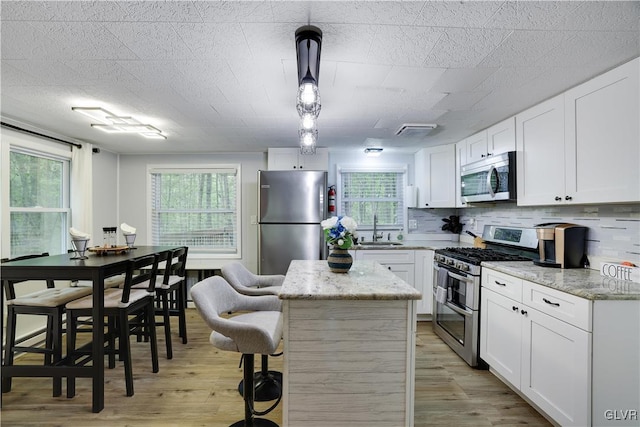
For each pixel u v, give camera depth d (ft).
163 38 5.24
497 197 9.47
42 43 5.37
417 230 15.29
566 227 7.70
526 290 6.91
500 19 4.75
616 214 6.95
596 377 5.40
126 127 10.58
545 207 9.27
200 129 10.94
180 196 15.66
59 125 10.34
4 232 9.64
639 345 5.40
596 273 7.04
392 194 15.51
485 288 8.55
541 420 6.68
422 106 8.54
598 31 5.04
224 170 15.40
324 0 4.32
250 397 6.04
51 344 7.98
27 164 10.80
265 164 15.42
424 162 13.82
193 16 4.65
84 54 5.76
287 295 5.23
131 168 15.42
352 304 5.42
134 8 4.45
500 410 7.01
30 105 8.45
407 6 4.45
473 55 5.83
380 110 8.87
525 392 6.93
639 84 5.59
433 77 6.75
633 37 5.19
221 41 5.34
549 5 4.42
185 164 15.44
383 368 5.44
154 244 15.46
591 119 6.58
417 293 5.30
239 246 15.33
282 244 12.91
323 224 7.20
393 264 12.91
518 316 7.18
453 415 6.83
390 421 5.43
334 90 7.46
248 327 5.17
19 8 4.42
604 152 6.27
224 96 7.84
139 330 10.21
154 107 8.64
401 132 11.11
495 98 7.89
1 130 9.64
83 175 12.55
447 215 15.26
